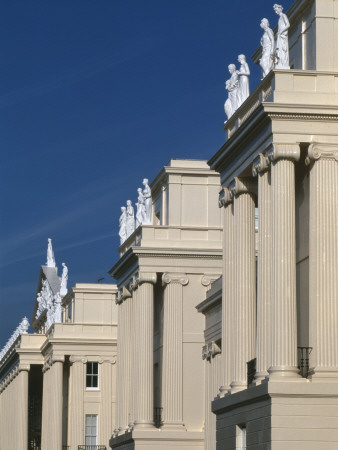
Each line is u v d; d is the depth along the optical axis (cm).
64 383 11294
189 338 7962
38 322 13925
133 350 8075
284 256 4862
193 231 8156
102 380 10825
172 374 7869
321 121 4966
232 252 5697
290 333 4797
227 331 5634
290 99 4972
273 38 5347
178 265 8019
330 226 4872
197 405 7881
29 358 12038
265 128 5059
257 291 5119
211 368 7050
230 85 5925
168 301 7969
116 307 11131
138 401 7806
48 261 13862
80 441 10638
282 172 4934
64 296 12006
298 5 5375
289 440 4647
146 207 8294
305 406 4681
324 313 4794
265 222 5084
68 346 10875
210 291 7119
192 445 7750
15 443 12156
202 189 8294
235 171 5566
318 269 4831
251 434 4956
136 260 8075
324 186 4903
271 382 4684
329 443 4666
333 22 5144
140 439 7700
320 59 5097
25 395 11988
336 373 4725
